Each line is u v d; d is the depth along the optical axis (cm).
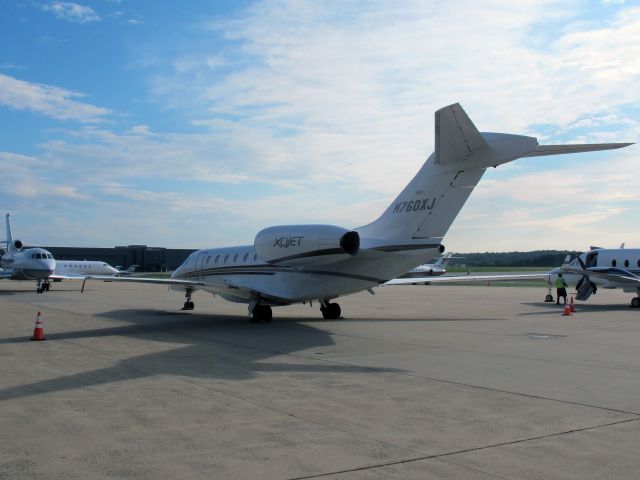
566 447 584
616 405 764
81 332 1616
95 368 1041
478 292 4334
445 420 686
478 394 828
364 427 655
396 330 1655
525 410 736
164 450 571
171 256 9762
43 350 1267
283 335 1543
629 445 590
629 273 2580
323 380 931
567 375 974
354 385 891
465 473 510
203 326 1773
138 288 4872
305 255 1609
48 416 701
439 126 1335
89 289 4581
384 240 1636
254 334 1565
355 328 1708
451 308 2566
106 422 674
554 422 679
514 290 4731
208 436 620
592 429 649
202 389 860
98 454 559
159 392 839
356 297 3609
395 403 771
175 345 1348
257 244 1744
